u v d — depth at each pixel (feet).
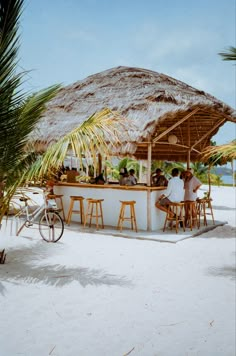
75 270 23.22
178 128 46.55
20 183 23.97
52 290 19.70
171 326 15.78
